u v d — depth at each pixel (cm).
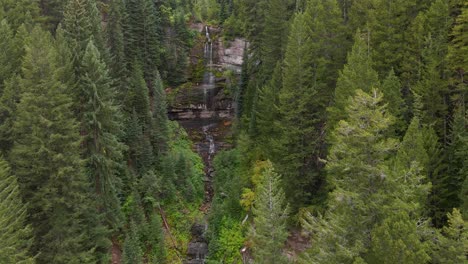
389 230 1318
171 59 5997
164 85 5938
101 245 2734
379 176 1398
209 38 6631
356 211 1430
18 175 2358
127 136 3997
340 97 2755
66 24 3141
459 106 2625
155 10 5984
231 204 3669
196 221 3925
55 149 2384
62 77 2706
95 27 3634
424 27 3083
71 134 2417
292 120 3222
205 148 5381
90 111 2753
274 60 4250
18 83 2572
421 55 2936
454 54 2731
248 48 5816
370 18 3338
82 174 2491
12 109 2561
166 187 3959
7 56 2864
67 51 2805
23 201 2412
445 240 1378
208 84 6109
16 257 1983
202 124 5891
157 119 4516
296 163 3142
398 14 3350
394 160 2102
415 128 2130
